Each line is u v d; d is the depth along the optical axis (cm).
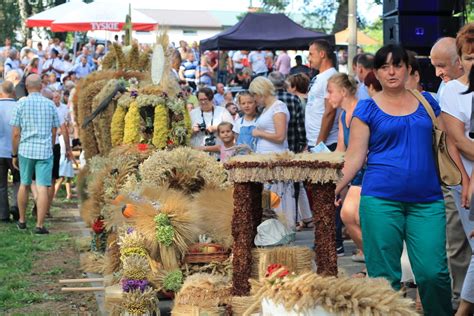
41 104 1409
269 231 666
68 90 2022
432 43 1190
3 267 1126
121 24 2534
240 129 1156
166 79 1026
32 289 994
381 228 631
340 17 3728
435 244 629
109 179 946
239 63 2933
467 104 706
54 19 2858
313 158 610
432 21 1188
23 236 1377
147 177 815
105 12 2541
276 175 612
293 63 3441
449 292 639
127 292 737
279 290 548
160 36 1045
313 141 1132
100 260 1046
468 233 724
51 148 1418
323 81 1111
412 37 1189
